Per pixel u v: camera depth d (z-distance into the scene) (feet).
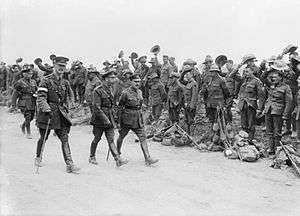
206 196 27.43
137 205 24.63
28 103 46.03
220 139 40.83
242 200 26.89
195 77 48.80
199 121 46.37
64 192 25.98
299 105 35.63
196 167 34.88
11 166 31.45
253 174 33.09
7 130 51.98
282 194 28.32
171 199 26.32
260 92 38.70
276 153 36.35
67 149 31.07
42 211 22.24
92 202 24.53
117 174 31.63
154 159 35.37
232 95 43.06
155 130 47.88
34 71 59.36
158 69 54.03
